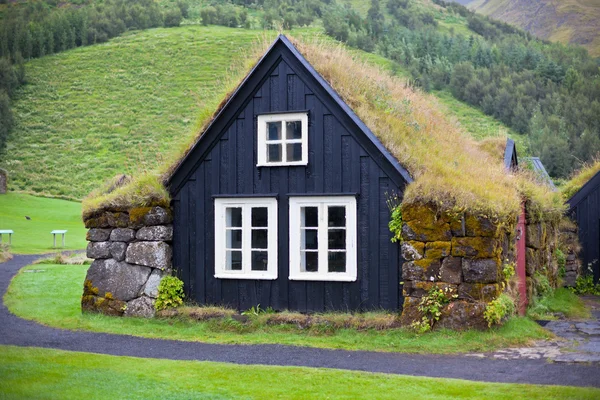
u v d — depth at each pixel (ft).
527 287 52.44
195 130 50.11
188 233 48.96
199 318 46.03
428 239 40.98
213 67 392.68
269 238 46.42
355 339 40.52
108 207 49.37
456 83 299.99
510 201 42.70
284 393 28.12
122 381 30.04
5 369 31.96
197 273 48.49
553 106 185.98
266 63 47.32
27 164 278.46
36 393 27.63
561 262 70.18
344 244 44.68
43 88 376.48
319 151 45.55
